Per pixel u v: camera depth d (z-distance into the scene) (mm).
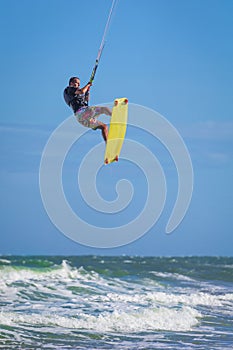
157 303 67750
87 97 44406
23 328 51469
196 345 48656
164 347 47625
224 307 69750
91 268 97625
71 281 80000
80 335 50406
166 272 106438
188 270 112938
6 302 62875
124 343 48500
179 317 59125
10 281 76000
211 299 74688
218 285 92375
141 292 77062
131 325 54719
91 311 59625
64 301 64938
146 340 49812
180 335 52375
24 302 63250
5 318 53812
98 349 46281
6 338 48281
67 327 52812
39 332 50625
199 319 60688
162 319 57500
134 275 96625
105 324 54312
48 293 69500
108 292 74125
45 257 155750
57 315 56375
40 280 78812
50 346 46688
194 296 75625
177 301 71312
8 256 153125
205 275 105250
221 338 51812
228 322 59781
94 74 44125
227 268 121062
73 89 44219
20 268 84562
